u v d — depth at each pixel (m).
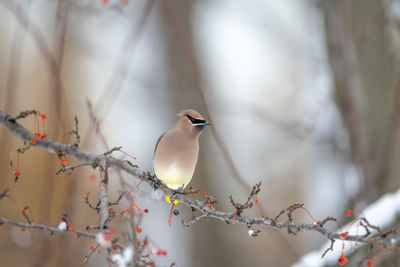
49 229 5.23
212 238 15.05
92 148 8.72
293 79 22.66
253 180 21.06
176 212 6.82
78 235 5.21
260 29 17.19
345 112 12.79
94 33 13.07
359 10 13.00
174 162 8.49
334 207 15.06
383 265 10.03
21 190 16.70
